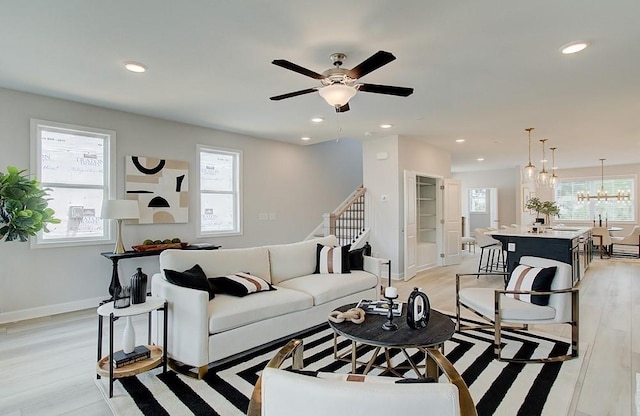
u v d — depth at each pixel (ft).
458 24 7.85
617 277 20.04
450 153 25.96
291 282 12.14
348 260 13.47
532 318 9.30
